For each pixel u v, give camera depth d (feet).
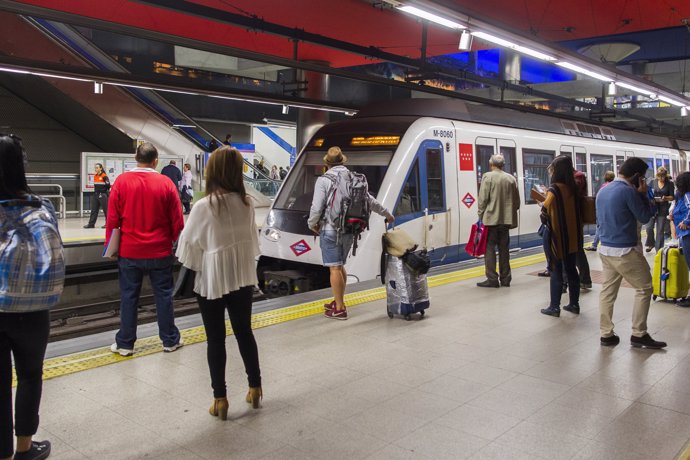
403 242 20.54
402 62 46.73
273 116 115.65
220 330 12.66
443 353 17.20
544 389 14.43
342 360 16.53
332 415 12.92
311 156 31.94
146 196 16.11
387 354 17.08
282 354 17.02
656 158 60.44
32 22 59.36
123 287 16.49
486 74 117.91
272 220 30.63
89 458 11.01
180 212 16.75
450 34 61.31
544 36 60.08
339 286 20.66
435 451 11.32
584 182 23.49
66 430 12.12
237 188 12.72
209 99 104.94
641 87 50.47
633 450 11.32
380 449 11.41
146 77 35.53
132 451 11.29
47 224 10.19
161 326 16.93
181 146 70.85
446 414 12.98
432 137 31.12
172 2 34.01
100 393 14.01
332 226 20.30
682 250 22.81
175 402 13.55
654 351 17.48
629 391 14.32
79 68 32.58
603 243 17.79
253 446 11.51
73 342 17.61
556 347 17.84
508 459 11.00
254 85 111.04
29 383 10.53
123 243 16.21
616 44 74.43
